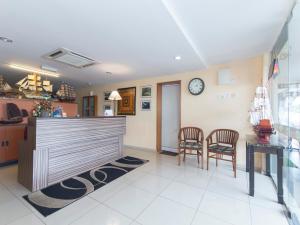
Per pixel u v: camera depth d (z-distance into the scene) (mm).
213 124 3588
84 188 2369
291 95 2000
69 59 3188
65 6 1644
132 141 5023
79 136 2871
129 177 2775
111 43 2496
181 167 3279
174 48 2654
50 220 1679
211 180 2684
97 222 1667
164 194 2234
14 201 2014
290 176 2016
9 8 1663
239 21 1983
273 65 2604
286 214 1815
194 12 1810
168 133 4609
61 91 4891
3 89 4066
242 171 3088
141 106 4855
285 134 2238
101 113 5895
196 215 1801
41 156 2338
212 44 2627
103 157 3410
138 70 3943
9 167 3213
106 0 1557
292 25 1894
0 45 2566
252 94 3166
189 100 3936
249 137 2682
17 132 3471
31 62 3369
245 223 1680
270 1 1642
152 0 1566
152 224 1652
